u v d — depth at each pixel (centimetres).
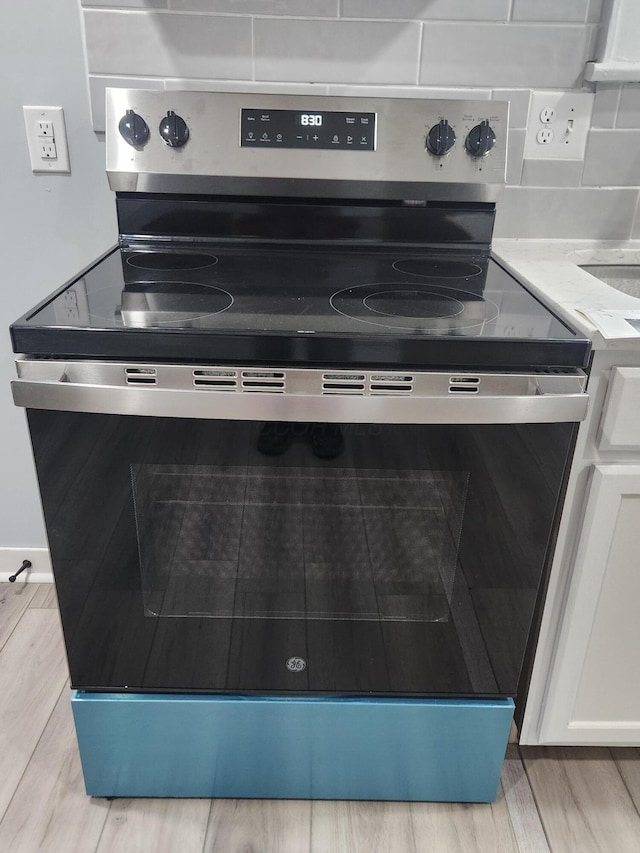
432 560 102
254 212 128
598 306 99
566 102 134
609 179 140
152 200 127
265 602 105
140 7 125
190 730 115
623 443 99
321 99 119
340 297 103
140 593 103
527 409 88
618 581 109
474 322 92
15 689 144
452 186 125
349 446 91
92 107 132
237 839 117
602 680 118
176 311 93
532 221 144
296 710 112
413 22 128
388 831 119
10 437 161
